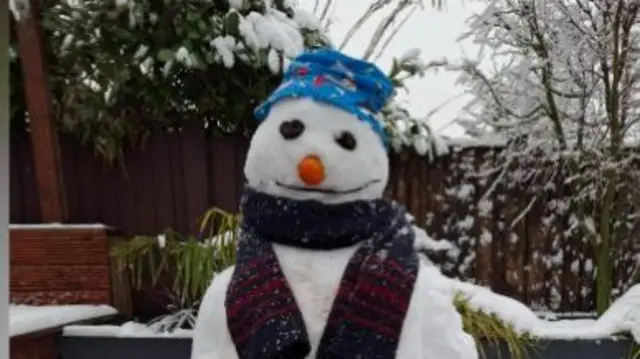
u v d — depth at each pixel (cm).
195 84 315
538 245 323
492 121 329
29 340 262
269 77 315
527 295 324
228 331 165
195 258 281
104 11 311
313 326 156
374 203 169
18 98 315
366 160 166
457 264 325
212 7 318
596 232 314
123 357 283
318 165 160
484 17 321
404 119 320
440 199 324
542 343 270
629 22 298
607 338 271
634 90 311
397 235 169
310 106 167
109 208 319
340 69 174
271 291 159
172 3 306
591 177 314
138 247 293
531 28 313
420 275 166
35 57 296
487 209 323
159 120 320
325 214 163
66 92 316
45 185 302
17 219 318
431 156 320
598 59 308
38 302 296
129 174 319
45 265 296
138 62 309
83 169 320
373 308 156
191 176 317
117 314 298
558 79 313
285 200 165
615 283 321
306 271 161
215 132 323
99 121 314
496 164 321
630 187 313
